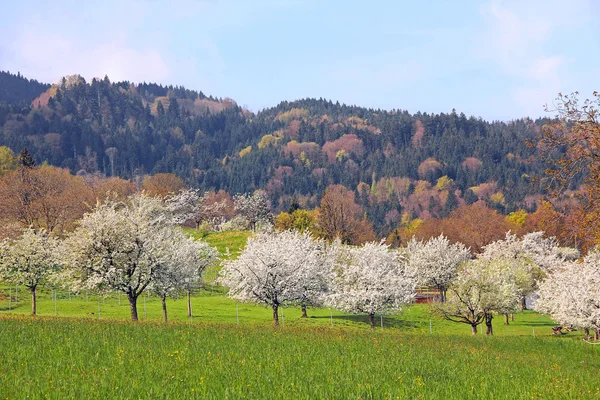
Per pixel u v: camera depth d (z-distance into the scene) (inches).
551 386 972.6
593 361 1362.0
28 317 1615.4
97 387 802.2
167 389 816.9
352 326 2532.0
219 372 941.8
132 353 1072.8
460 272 2541.8
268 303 2271.2
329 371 994.7
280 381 897.5
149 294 2198.6
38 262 2351.1
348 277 2576.3
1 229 3631.9
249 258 2253.9
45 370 902.4
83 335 1252.5
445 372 1067.9
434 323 2787.9
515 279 3132.4
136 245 1987.0
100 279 1903.3
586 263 2198.6
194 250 2687.0
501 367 1158.3
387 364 1092.5
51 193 4648.1
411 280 2578.7
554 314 2298.2
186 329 1443.2
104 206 2071.9
